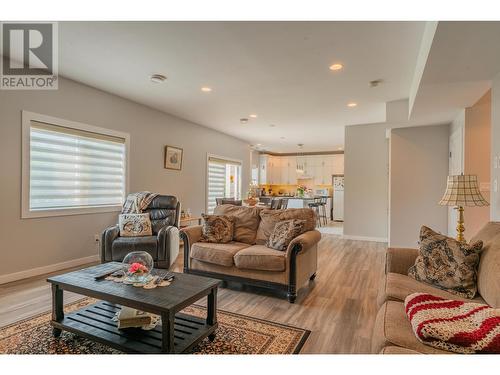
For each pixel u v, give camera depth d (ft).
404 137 16.58
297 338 7.03
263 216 11.81
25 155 11.11
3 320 7.68
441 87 9.96
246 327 7.57
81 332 6.24
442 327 4.17
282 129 22.52
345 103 15.49
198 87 13.23
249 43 9.15
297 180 37.70
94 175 13.78
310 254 10.89
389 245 16.92
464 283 6.13
